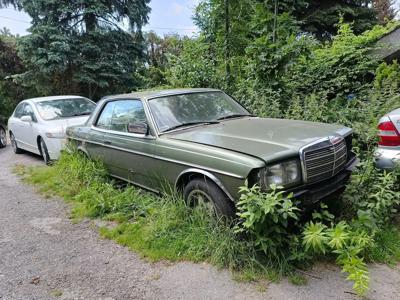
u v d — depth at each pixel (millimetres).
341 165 3533
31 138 7539
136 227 3768
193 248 3205
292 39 6902
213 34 7914
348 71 8141
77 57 16047
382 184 3498
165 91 4547
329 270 2863
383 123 3994
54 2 15641
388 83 6715
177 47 12359
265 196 2766
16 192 5426
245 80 7426
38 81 16922
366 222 3096
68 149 5965
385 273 2803
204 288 2732
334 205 3631
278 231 2832
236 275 2852
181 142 3596
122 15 17625
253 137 3404
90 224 4047
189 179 3611
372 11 17984
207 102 4527
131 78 17359
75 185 5098
